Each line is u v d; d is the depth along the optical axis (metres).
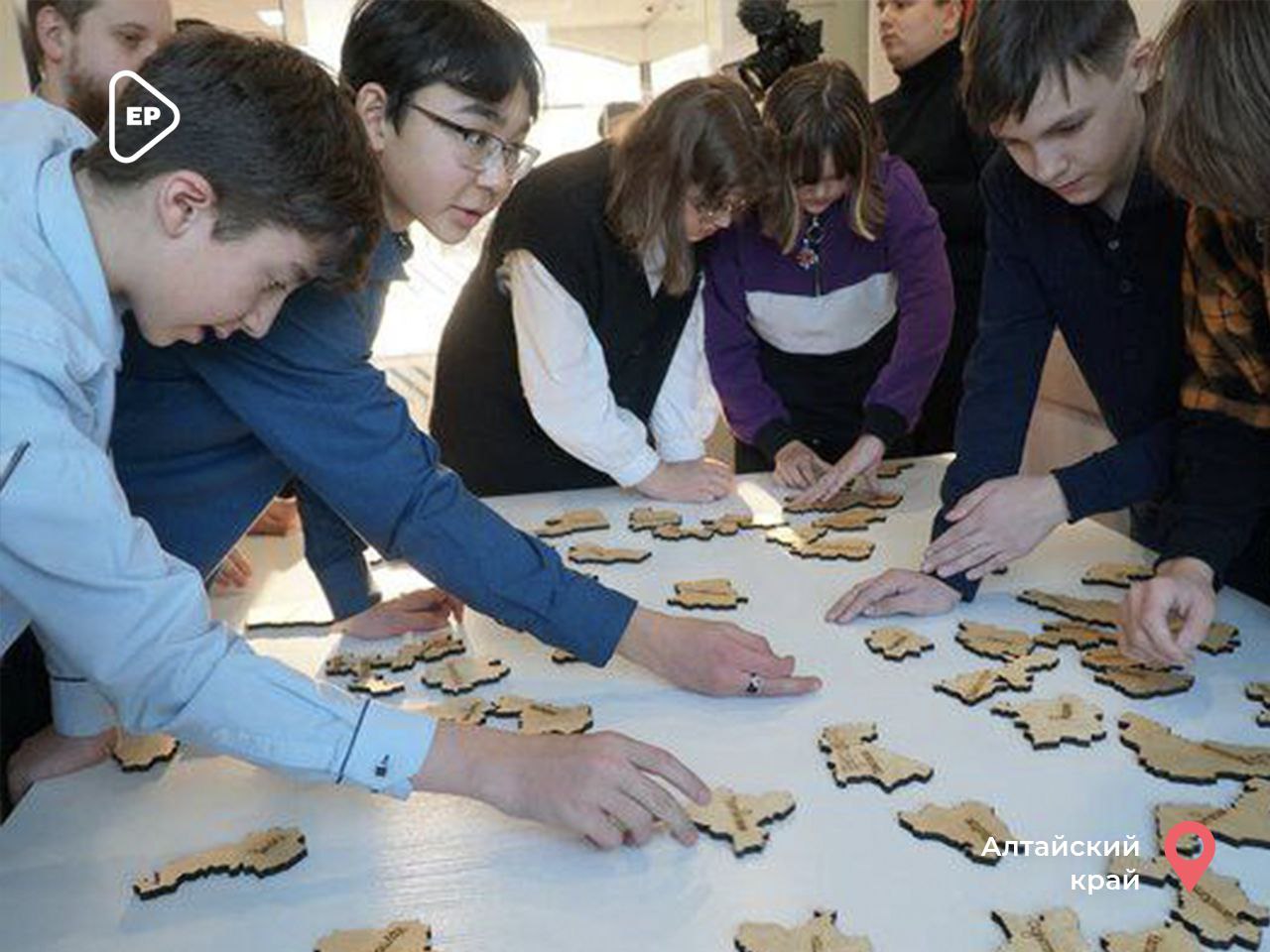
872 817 0.76
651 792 0.74
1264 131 0.73
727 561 1.23
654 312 1.49
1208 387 1.03
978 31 0.96
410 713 0.77
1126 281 1.15
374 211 0.73
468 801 0.81
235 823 0.80
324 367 0.91
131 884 0.74
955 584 1.09
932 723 0.88
